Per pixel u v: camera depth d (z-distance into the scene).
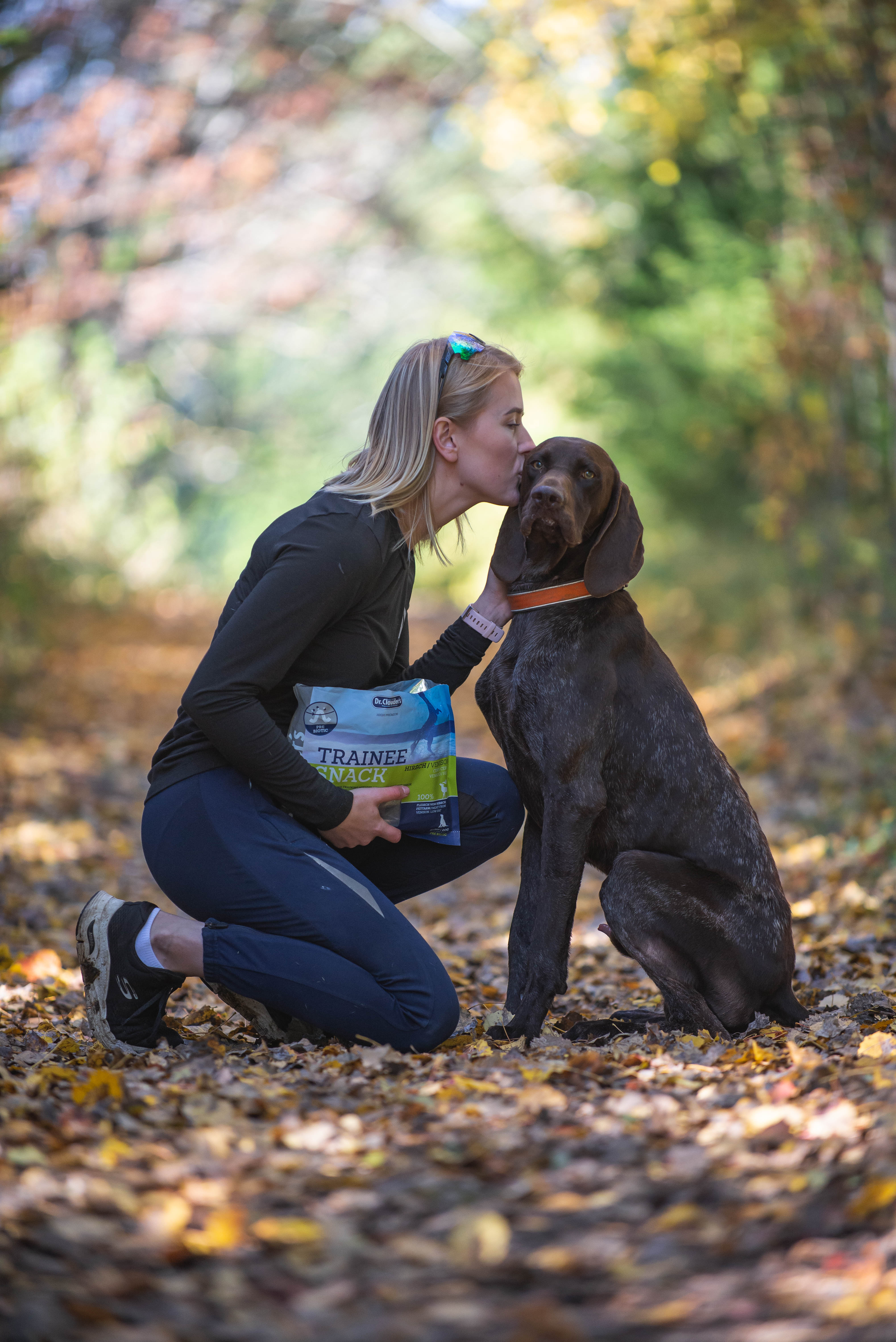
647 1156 3.70
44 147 24.50
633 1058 4.85
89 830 11.41
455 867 5.85
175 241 33.53
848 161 14.80
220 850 5.07
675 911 5.43
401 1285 2.96
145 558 39.72
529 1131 3.94
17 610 19.86
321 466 54.31
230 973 4.96
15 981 6.54
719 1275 2.94
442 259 43.09
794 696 14.89
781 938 5.61
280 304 39.75
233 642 4.98
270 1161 3.69
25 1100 4.16
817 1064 4.53
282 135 32.59
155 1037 5.12
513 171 31.56
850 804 10.55
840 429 15.78
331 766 5.20
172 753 5.32
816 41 14.02
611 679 5.60
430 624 32.50
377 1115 4.14
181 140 29.91
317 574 5.07
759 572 21.25
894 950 6.86
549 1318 2.73
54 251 27.19
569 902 5.42
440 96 33.78
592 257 25.70
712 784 5.65
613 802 5.69
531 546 5.68
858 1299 2.73
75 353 29.95
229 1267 3.05
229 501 55.03
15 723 16.27
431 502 5.62
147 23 26.39
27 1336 2.71
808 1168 3.49
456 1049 5.25
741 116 16.30
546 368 27.81
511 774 5.86
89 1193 3.37
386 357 52.75
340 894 5.01
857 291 15.23
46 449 24.36
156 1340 2.71
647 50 15.12
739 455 23.42
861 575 15.65
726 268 19.98
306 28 31.31
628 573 5.58
